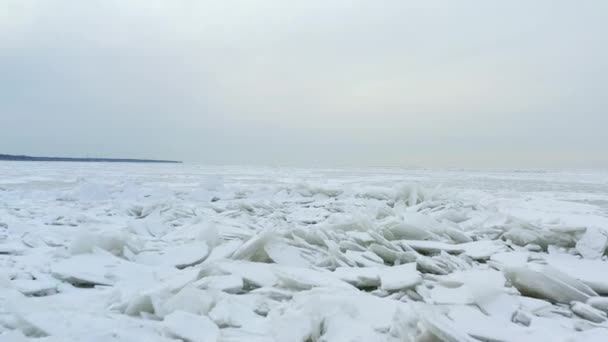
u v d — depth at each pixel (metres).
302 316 2.63
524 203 11.76
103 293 3.41
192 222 7.65
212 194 13.20
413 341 2.36
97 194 12.84
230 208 10.32
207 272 3.94
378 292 3.50
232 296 3.20
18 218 8.24
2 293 3.21
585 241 5.39
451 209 8.11
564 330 2.81
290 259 4.48
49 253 5.02
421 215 6.30
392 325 2.59
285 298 3.39
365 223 5.84
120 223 7.97
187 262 4.51
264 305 3.15
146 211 9.24
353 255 4.64
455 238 5.87
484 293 3.17
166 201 10.29
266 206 10.22
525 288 3.66
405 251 5.00
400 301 3.31
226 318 2.71
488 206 10.04
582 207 11.34
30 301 2.91
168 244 5.74
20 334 2.34
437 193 10.60
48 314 2.65
